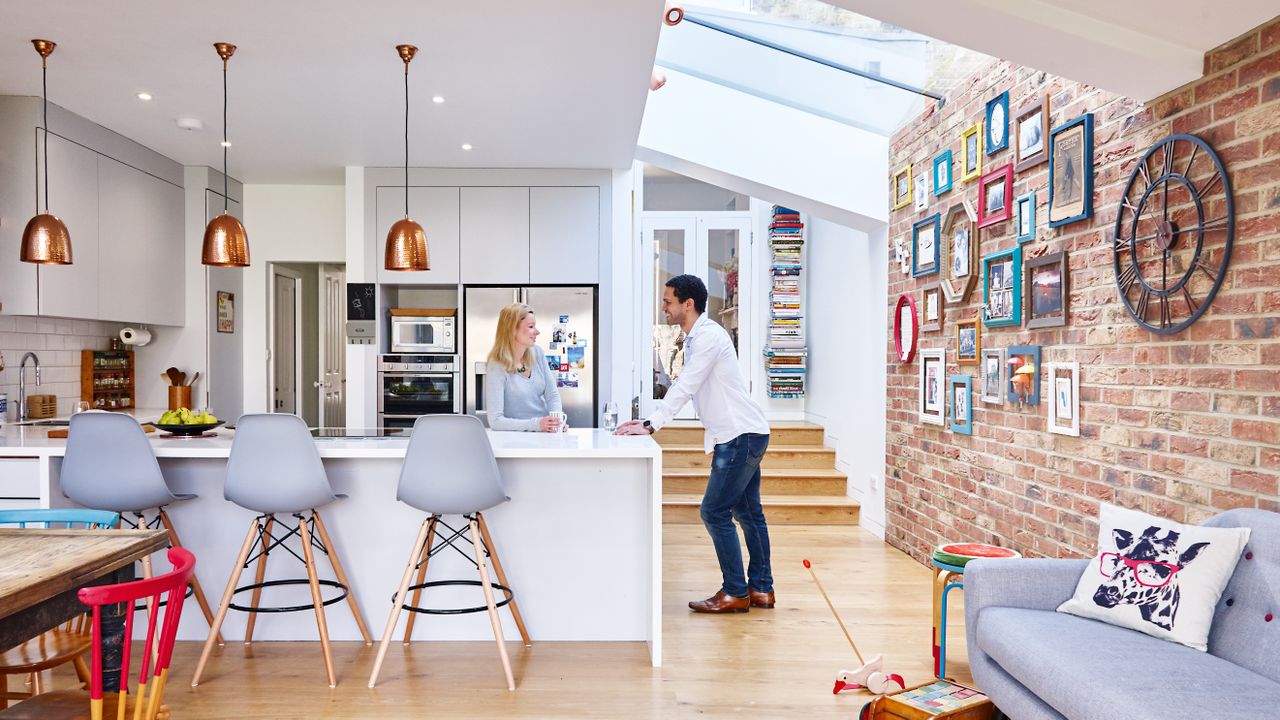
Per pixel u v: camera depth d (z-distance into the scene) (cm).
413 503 324
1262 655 224
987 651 266
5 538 241
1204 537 249
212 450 344
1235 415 263
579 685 322
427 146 555
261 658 349
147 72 411
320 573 372
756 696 312
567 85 432
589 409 618
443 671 336
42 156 451
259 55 388
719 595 418
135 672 332
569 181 620
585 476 374
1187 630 240
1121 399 322
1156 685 209
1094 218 343
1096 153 342
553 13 342
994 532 423
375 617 372
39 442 372
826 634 382
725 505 412
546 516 374
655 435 753
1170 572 251
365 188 610
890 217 577
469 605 373
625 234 621
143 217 549
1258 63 257
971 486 448
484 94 446
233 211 648
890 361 571
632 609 376
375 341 611
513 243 618
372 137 533
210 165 605
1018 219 404
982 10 281
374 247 611
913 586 464
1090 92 346
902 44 461
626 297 623
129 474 330
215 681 323
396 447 345
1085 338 348
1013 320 401
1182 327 285
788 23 491
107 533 247
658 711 298
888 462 574
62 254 368
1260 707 197
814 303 782
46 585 195
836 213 597
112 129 511
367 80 423
